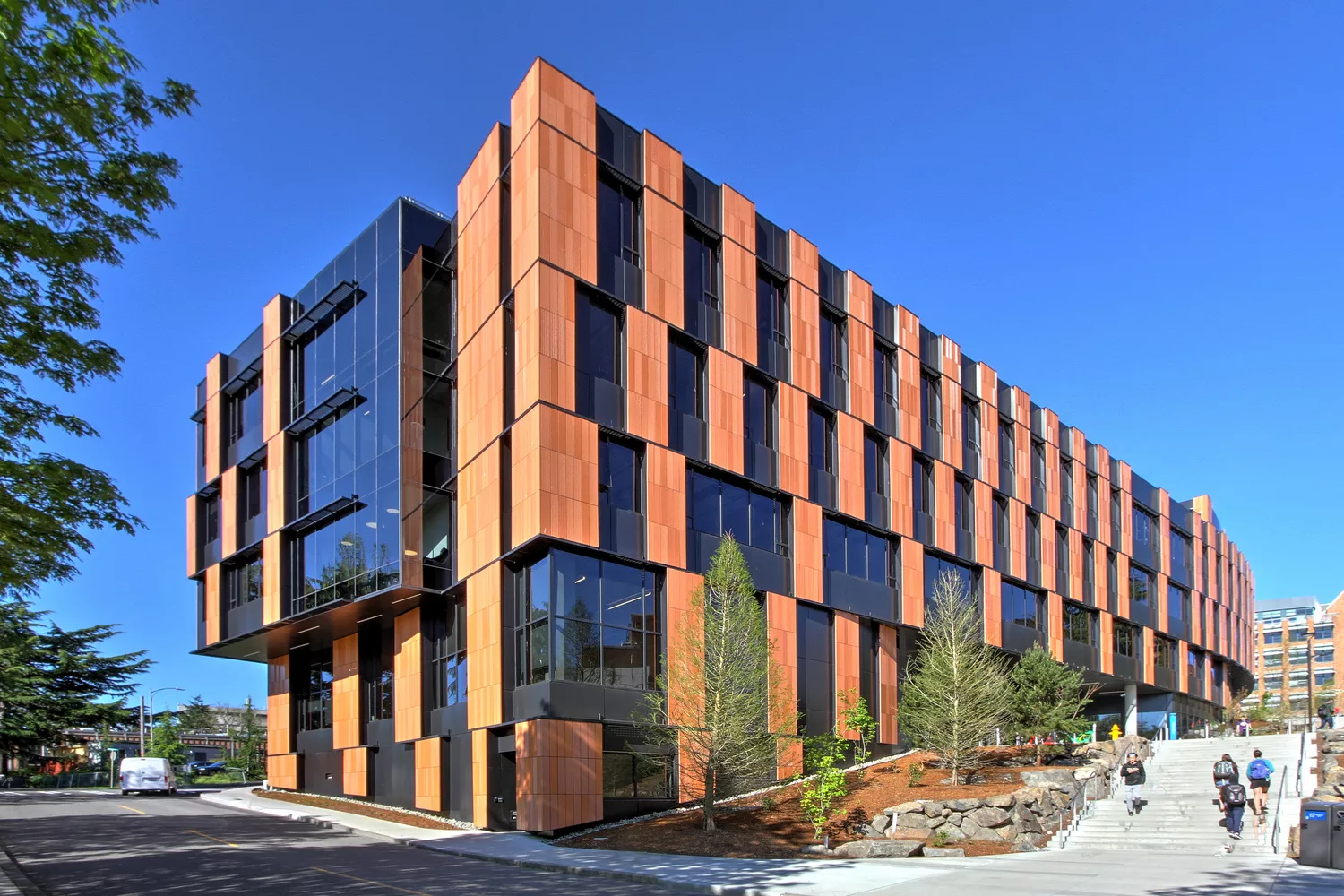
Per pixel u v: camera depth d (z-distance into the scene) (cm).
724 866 1862
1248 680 7725
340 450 3344
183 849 2194
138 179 1230
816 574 3222
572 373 2630
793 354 3309
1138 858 1958
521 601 2645
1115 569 5138
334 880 1728
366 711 3578
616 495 2709
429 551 3042
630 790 2627
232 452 4031
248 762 7369
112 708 5612
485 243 2920
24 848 2211
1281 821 2242
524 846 2258
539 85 2702
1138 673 5184
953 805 2231
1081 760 2966
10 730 5256
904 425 3781
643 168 2928
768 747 2422
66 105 1105
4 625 2538
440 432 3131
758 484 3094
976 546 4053
